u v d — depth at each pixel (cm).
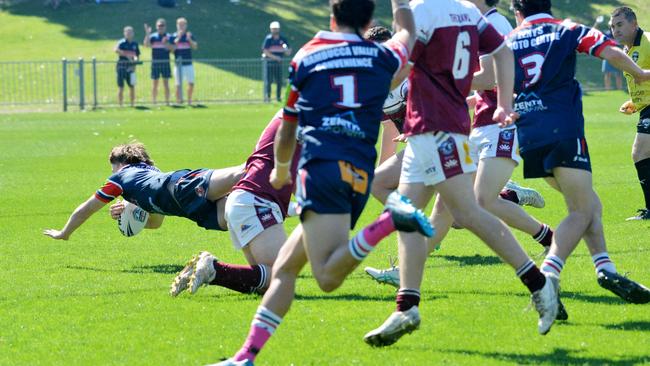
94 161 4625
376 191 2312
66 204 3434
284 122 1423
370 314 1838
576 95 1834
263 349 1598
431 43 1591
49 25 10212
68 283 2175
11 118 7144
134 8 10612
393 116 2353
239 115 7181
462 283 2097
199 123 6531
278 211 2034
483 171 2075
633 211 3081
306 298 1991
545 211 3148
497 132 2061
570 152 1791
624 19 2747
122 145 2419
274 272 1448
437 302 1916
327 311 1864
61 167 4422
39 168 4391
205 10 10562
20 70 8875
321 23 10456
